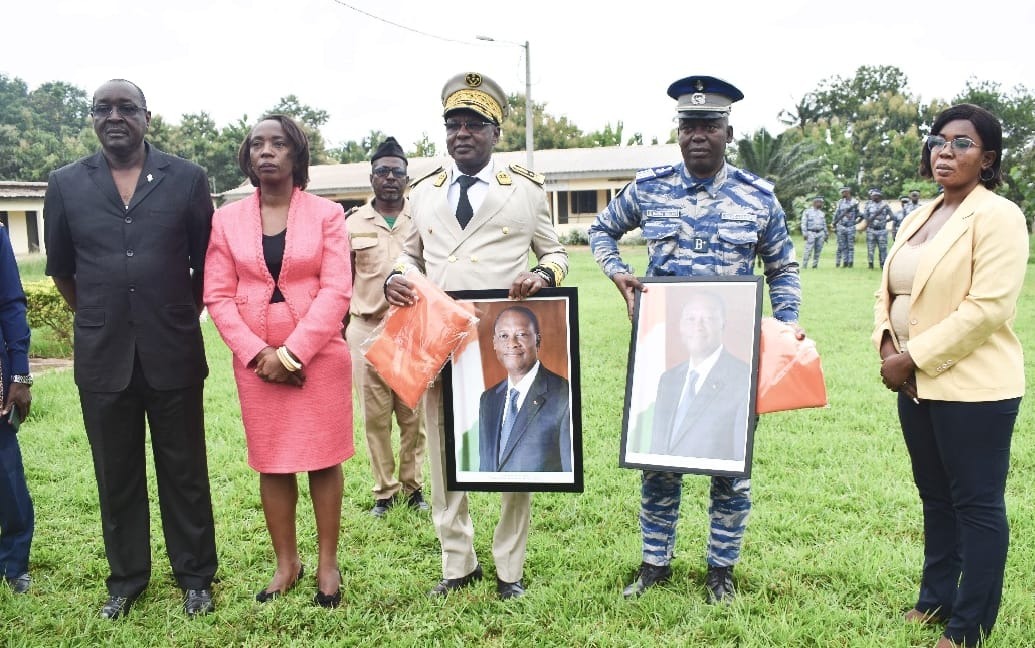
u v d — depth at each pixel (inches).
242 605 134.7
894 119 2329.0
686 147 129.2
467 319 125.3
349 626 128.3
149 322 128.3
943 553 123.6
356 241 175.2
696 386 127.5
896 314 121.2
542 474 132.0
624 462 130.0
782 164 1225.4
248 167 134.6
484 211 135.3
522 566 141.3
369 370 172.1
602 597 135.6
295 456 132.6
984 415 111.3
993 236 108.9
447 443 134.3
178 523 136.6
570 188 1309.1
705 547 155.1
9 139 1867.6
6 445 139.8
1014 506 168.4
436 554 156.7
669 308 130.3
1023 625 122.3
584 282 663.1
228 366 339.0
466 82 133.7
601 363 327.3
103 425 129.7
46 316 395.9
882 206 748.0
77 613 133.0
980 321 108.0
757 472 196.9
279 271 131.8
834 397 266.8
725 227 130.9
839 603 132.7
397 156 177.9
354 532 165.8
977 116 112.3
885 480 186.9
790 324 127.0
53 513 177.8
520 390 132.5
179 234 130.8
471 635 125.6
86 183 128.1
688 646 120.2
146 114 130.1
